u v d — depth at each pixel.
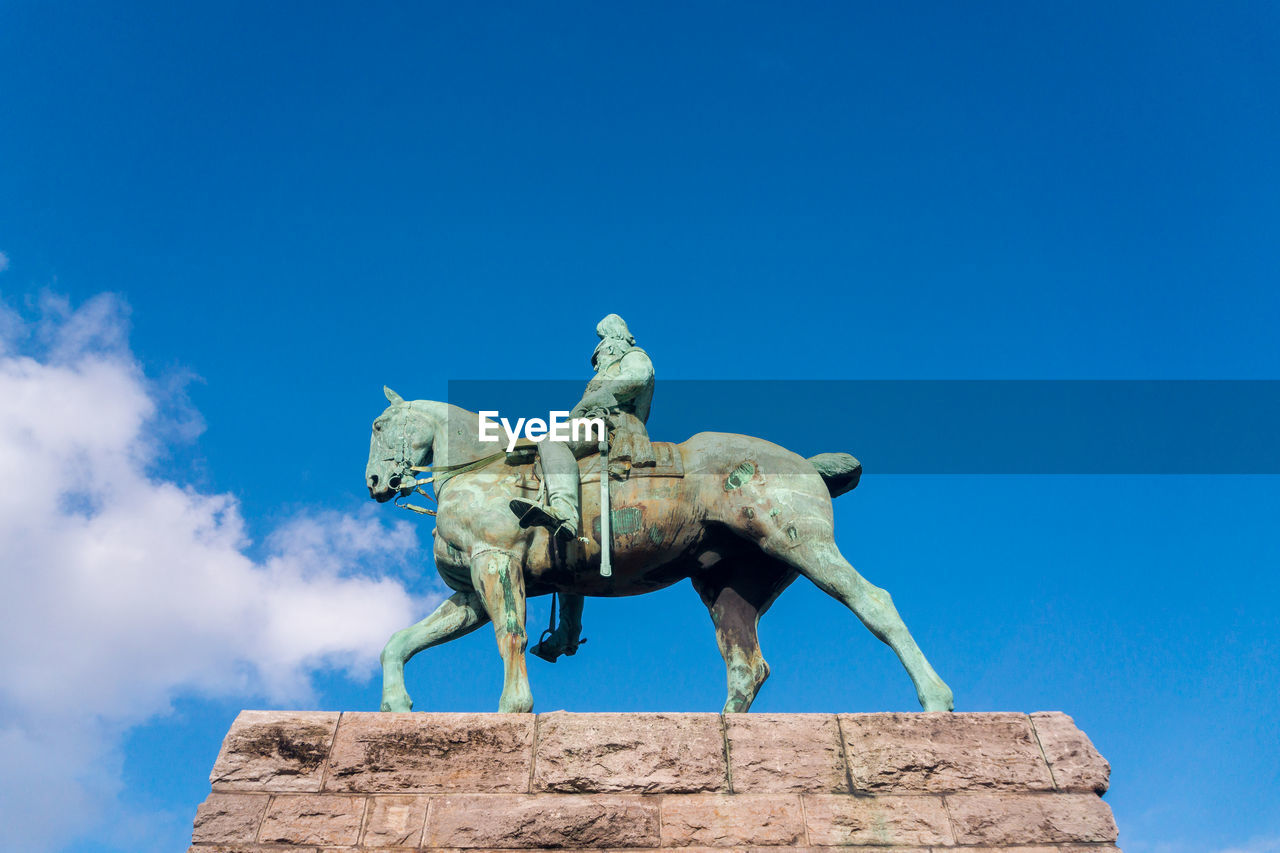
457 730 6.15
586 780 5.97
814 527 7.26
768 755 6.09
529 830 5.76
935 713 6.32
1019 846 5.82
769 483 7.43
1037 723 6.32
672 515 7.46
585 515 7.40
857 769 6.07
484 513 7.39
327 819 5.80
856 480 7.96
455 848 5.71
